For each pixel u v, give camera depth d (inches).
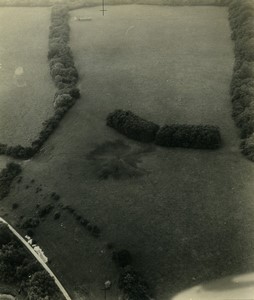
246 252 3208.7
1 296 3211.1
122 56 5856.3
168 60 5605.3
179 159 4101.9
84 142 4530.0
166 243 3356.3
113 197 3821.4
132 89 5172.2
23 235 3693.4
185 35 6092.5
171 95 4960.6
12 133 4879.4
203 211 3558.1
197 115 4611.2
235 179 3806.6
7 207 4008.4
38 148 4584.2
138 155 4244.6
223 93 4879.4
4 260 3383.4
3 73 5979.3
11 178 4264.3
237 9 6195.9
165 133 4259.4
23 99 5383.9
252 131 4197.8
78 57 5984.3
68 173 4180.6
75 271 3316.9
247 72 4921.3
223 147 4178.2
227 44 5762.8
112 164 4175.7
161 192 3784.5
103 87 5300.2
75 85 5423.2
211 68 5324.8
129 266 3179.1
